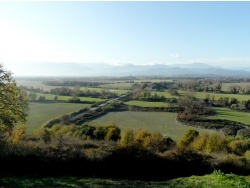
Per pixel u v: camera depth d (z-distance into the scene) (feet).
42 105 322.75
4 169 78.69
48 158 82.48
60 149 85.51
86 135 168.86
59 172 80.64
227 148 143.74
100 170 82.69
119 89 529.45
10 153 81.00
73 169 81.92
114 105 337.72
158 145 109.60
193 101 346.95
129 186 64.64
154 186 63.93
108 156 84.84
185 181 65.98
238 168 82.48
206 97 386.52
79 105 329.52
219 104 375.04
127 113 309.22
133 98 397.19
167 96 411.34
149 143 119.14
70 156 83.56
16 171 78.69
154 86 572.10
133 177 80.64
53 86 580.30
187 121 276.41
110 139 164.55
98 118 276.41
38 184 65.26
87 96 410.93
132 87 573.74
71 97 376.27
